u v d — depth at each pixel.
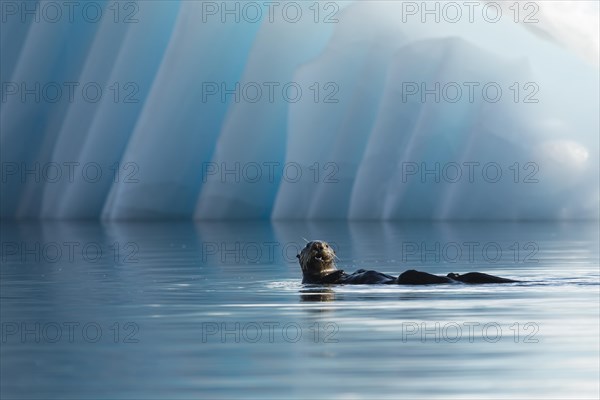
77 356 26.31
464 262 60.75
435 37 120.44
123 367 24.56
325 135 123.06
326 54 123.31
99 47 133.00
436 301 36.50
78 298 41.34
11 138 136.38
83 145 133.62
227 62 130.12
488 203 117.38
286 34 126.62
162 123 127.81
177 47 127.62
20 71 135.50
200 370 24.03
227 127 125.62
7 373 23.88
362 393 21.08
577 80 118.50
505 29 122.56
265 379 22.78
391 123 119.56
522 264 58.44
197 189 130.88
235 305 37.56
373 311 34.19
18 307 38.31
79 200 133.88
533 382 21.88
